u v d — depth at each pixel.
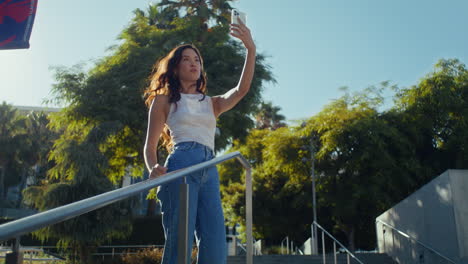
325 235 21.88
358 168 17.81
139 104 15.08
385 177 17.23
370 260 11.22
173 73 2.06
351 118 18.03
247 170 2.71
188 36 16.36
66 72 14.60
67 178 12.91
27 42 4.42
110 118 14.41
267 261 12.44
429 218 9.04
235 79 15.32
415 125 18.23
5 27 4.43
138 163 17.20
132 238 19.47
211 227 1.84
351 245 19.12
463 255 7.81
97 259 12.88
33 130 30.31
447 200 8.30
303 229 22.12
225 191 23.88
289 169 19.88
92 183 12.25
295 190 20.98
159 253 12.36
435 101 17.91
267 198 22.11
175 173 1.41
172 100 1.97
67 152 12.45
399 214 10.67
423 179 17.81
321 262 12.12
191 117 1.94
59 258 13.05
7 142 28.20
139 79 14.49
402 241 10.40
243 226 22.61
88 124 14.93
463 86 18.12
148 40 16.47
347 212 18.08
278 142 19.86
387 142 18.06
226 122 15.97
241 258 12.31
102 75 14.74
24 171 30.98
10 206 32.47
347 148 17.84
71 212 0.84
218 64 15.91
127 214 12.50
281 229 22.23
